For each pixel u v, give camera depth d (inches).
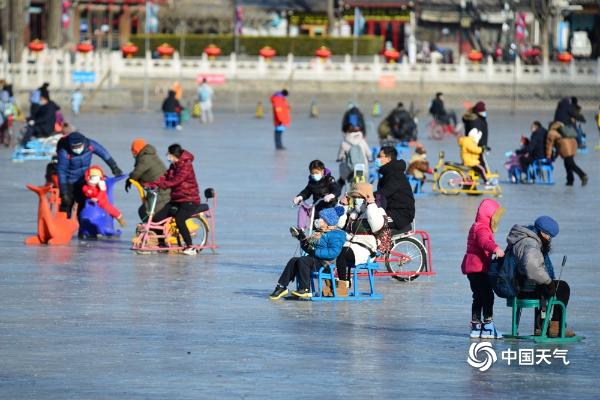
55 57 5521.7
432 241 1697.8
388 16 7490.2
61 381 906.1
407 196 1364.4
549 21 7440.9
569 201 2242.9
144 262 1497.3
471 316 1142.3
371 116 5349.4
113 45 7465.6
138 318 1147.9
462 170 2352.4
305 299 1246.3
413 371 946.1
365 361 978.7
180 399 856.9
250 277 1391.5
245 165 2874.0
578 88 6043.3
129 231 1766.7
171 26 7303.2
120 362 968.3
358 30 6284.5
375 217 1256.2
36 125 3036.4
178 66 6003.9
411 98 5949.8
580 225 1879.9
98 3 7362.2
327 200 1378.0
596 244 1675.7
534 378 928.9
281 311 1188.5
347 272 1272.1
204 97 4744.1
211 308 1200.8
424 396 873.5
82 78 5472.4
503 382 916.0
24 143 3031.5
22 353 998.4
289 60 6082.7
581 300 1264.8
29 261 1497.3
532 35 7549.2
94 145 1720.0
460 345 1040.2
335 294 1245.1
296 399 860.6
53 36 6353.3
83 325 1114.7
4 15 6643.7
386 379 920.3
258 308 1202.0
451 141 4005.9
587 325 1133.7
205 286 1327.5
